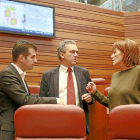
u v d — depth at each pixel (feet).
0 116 2.81
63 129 2.09
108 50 9.36
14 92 2.78
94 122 3.90
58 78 3.81
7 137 2.64
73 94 3.67
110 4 10.21
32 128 2.10
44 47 7.92
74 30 8.63
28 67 3.23
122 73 3.01
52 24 7.97
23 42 3.21
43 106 2.12
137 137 2.05
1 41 7.14
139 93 2.77
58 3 8.41
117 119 2.10
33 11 7.59
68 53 3.86
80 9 8.91
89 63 8.85
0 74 2.95
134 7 10.39
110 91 2.97
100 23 9.34
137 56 3.00
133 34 9.84
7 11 7.09
